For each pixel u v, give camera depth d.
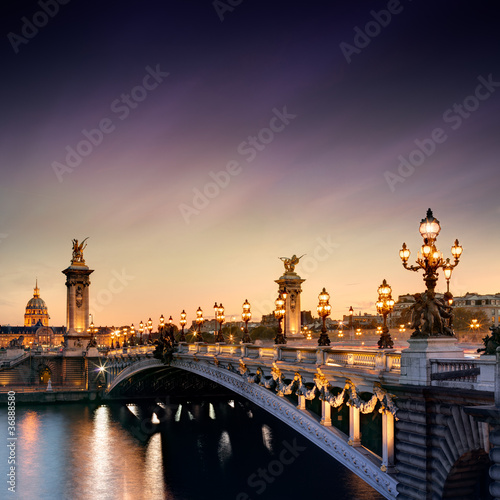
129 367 99.00
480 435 22.55
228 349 54.50
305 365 37.94
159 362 78.56
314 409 43.53
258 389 46.19
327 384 35.62
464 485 24.53
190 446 72.81
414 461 25.69
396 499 26.73
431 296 25.58
